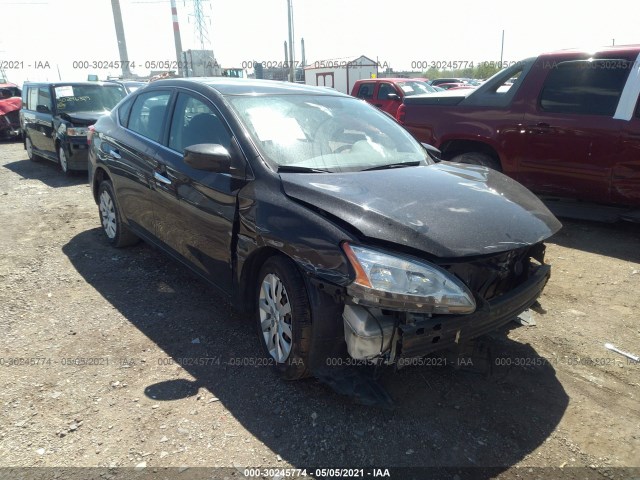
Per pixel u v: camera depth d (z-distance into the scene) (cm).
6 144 1427
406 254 240
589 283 432
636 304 393
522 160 584
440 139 645
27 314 369
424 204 271
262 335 304
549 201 592
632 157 505
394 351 243
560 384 294
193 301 393
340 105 394
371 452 239
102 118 523
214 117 345
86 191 783
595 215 551
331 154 331
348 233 248
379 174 312
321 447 242
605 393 287
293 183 284
